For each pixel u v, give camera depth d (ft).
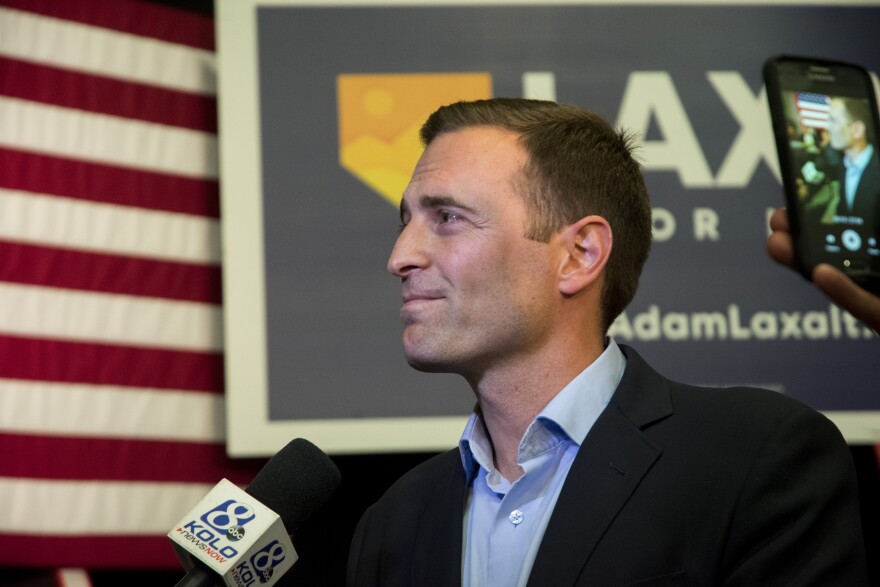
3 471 10.16
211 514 4.60
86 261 10.70
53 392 10.39
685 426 4.90
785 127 4.67
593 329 5.37
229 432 10.11
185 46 11.39
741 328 10.46
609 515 4.63
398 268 5.23
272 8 10.85
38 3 11.04
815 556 4.51
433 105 10.77
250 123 10.63
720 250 10.60
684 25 11.02
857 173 4.66
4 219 10.57
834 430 4.92
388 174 10.66
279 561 4.61
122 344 10.64
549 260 5.25
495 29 10.93
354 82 10.77
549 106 5.59
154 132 11.12
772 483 4.60
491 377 5.23
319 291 10.40
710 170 10.76
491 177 5.25
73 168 10.83
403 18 10.91
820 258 4.45
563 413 5.04
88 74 11.04
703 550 4.51
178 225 11.02
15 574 10.17
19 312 10.46
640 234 5.63
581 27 10.98
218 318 10.94
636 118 10.84
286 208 10.52
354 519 11.00
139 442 10.50
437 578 5.01
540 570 4.57
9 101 10.77
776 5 11.10
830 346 10.45
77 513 10.23
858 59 11.00
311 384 10.23
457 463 5.58
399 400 10.25
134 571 10.46
